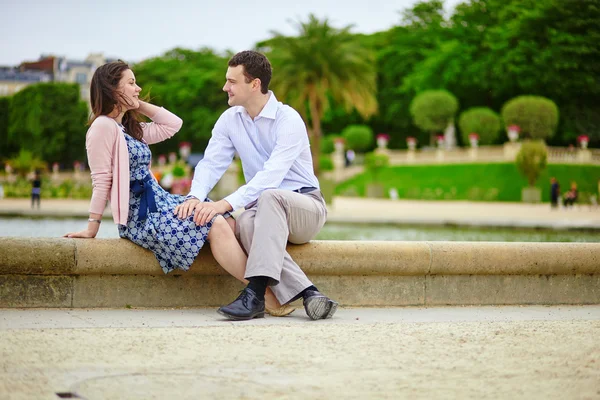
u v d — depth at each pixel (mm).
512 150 50469
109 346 3512
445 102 57344
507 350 3643
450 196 44844
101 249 4598
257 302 4410
